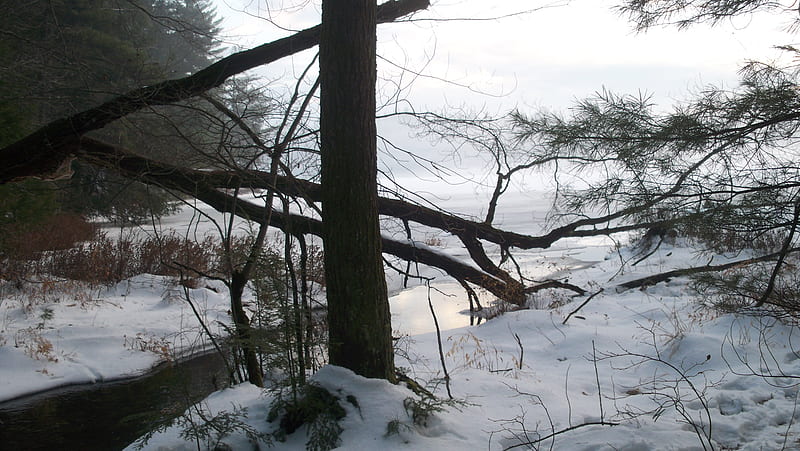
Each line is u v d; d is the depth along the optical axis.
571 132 5.05
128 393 7.98
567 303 11.20
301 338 4.92
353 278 4.72
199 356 9.72
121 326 10.62
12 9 9.74
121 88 7.91
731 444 4.22
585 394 5.87
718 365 6.28
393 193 7.10
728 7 5.22
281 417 4.43
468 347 8.54
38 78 9.60
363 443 4.09
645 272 13.01
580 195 5.08
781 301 5.47
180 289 13.05
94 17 14.70
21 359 8.62
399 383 5.09
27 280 12.25
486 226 9.20
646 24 5.72
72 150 7.73
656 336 7.72
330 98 4.69
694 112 4.59
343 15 4.62
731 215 4.36
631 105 4.80
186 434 4.17
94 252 13.84
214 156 6.46
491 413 4.96
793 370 5.70
